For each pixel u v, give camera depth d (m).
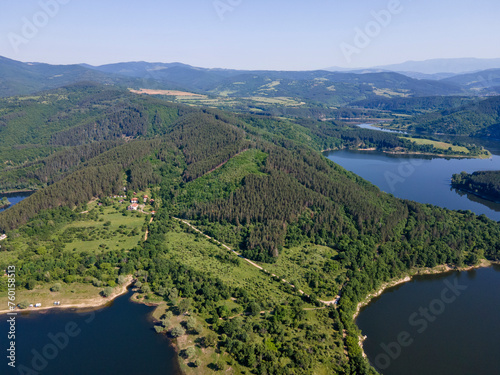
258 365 151.75
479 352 174.25
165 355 163.62
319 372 150.38
